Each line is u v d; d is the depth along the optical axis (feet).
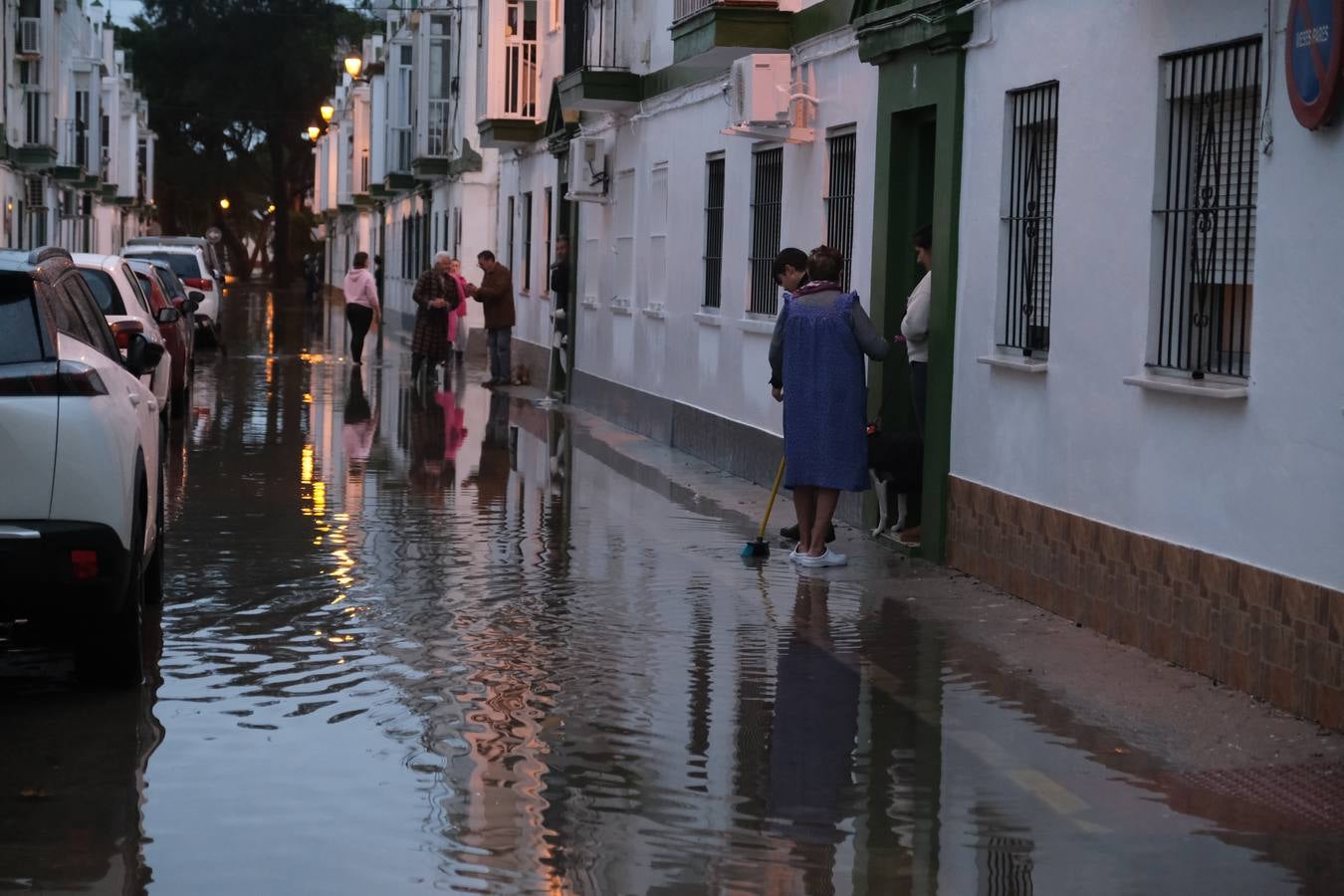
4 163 176.86
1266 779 24.00
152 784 23.22
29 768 23.97
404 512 48.93
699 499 53.06
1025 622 34.60
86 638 27.86
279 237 356.38
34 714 26.78
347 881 19.72
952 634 33.50
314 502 50.60
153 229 390.01
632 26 77.51
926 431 42.09
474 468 59.88
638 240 75.46
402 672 29.76
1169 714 27.32
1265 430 27.71
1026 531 36.73
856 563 41.45
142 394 32.01
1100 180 33.73
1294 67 26.68
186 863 20.25
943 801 22.99
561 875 20.03
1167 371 31.27
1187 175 31.17
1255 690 28.02
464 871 20.11
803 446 40.52
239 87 340.59
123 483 26.73
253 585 37.45
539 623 33.99
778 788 23.48
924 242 42.37
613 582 38.52
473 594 36.86
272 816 21.98
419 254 177.78
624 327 77.56
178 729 25.99
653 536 45.42
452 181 151.33
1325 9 25.70
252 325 179.01
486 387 99.40
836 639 32.96
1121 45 32.94
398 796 22.86
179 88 346.95
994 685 29.37
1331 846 21.30
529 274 107.45
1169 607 30.83
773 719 27.09
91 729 25.94
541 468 60.39
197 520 46.78
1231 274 29.76
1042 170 37.11
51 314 27.09
